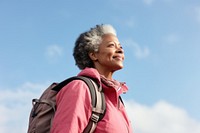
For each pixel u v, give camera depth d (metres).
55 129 3.17
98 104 3.35
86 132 3.28
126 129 3.50
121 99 3.86
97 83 3.55
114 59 3.84
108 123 3.32
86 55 3.96
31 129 3.36
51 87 3.59
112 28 4.05
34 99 3.52
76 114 3.19
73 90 3.33
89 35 3.96
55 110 3.38
